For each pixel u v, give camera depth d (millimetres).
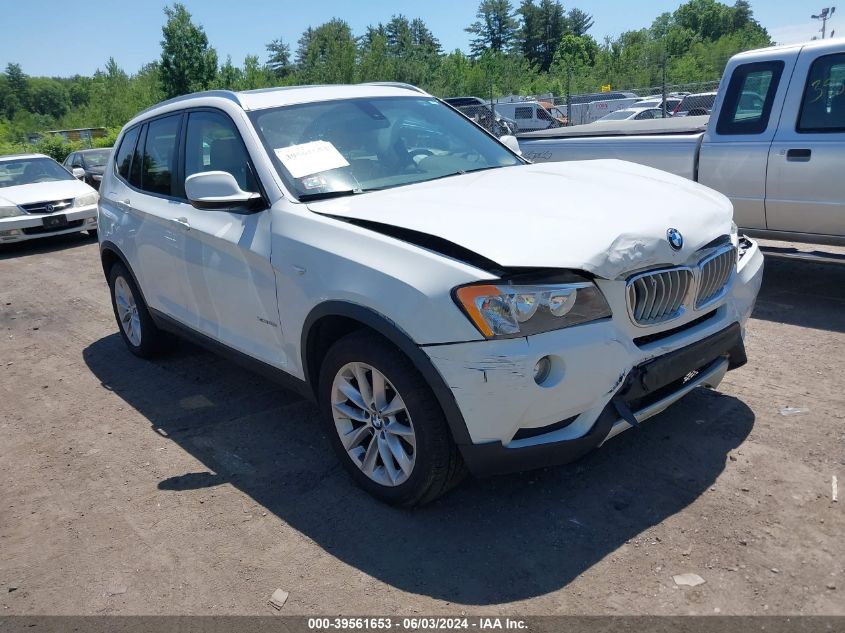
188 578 2902
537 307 2725
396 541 3029
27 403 4996
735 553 2756
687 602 2523
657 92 25875
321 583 2805
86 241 12305
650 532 2932
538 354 2707
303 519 3252
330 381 3330
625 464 3457
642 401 3154
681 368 3131
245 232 3699
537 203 3230
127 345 5746
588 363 2803
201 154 4289
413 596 2688
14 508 3574
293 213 3477
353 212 3293
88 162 18375
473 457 2857
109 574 2973
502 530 3037
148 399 4855
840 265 6902
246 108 4016
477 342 2713
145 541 3182
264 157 3738
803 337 5027
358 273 3043
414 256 2908
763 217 6020
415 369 2930
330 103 4227
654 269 3012
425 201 3316
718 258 3338
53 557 3131
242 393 4816
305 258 3301
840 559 2674
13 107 146875
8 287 9039
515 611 2562
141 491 3623
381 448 3205
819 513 2955
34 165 13172
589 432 2902
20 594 2895
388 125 4211
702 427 3758
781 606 2469
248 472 3729
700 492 3176
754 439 3598
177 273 4422
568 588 2654
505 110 26000
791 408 3908
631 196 3373
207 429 4289
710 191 3834
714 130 6160
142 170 5023
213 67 42000
